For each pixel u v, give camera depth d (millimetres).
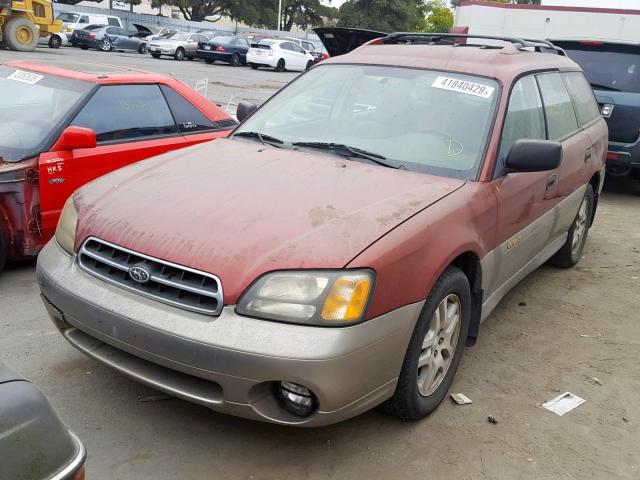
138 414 3027
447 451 2914
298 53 32156
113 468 2656
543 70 4410
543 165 3326
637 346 4137
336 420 2525
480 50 4109
